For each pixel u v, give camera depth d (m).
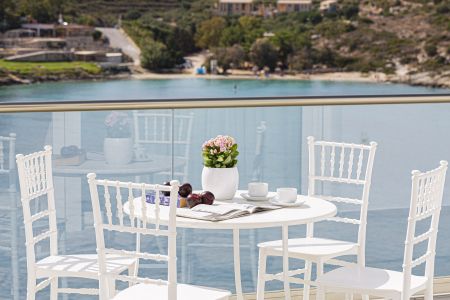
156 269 5.20
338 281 4.08
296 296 5.42
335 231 5.49
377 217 5.58
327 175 5.52
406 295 3.94
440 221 5.74
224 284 5.30
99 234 3.78
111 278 3.97
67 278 5.05
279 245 4.62
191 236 5.23
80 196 5.03
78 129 5.01
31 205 4.93
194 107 5.25
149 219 3.85
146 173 5.18
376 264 5.59
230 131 5.32
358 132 5.54
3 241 4.89
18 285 4.93
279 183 5.43
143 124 5.15
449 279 5.75
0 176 4.87
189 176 5.28
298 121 5.43
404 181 5.64
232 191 4.36
